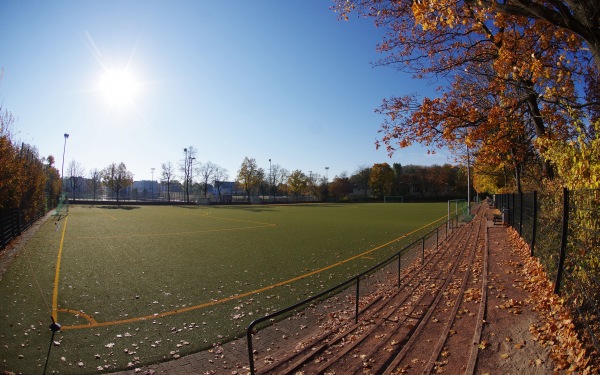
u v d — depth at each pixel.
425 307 7.29
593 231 4.27
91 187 98.00
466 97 12.52
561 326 4.92
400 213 43.88
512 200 19.50
